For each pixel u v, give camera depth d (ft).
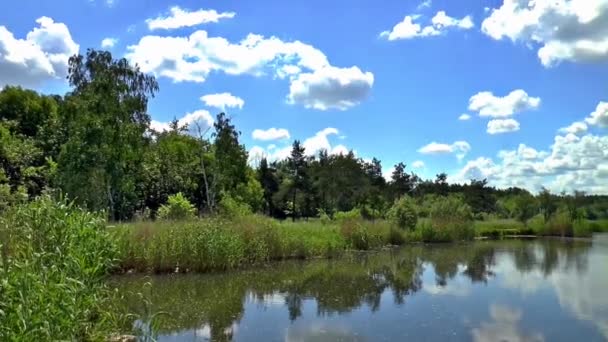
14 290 22.12
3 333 20.92
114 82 104.47
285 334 33.88
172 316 38.91
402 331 34.71
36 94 162.50
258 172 232.73
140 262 59.47
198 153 157.28
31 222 29.14
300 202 234.79
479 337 33.40
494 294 49.06
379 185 269.23
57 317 23.25
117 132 100.63
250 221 77.05
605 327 35.78
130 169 112.78
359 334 33.96
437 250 99.50
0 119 147.13
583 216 164.04
